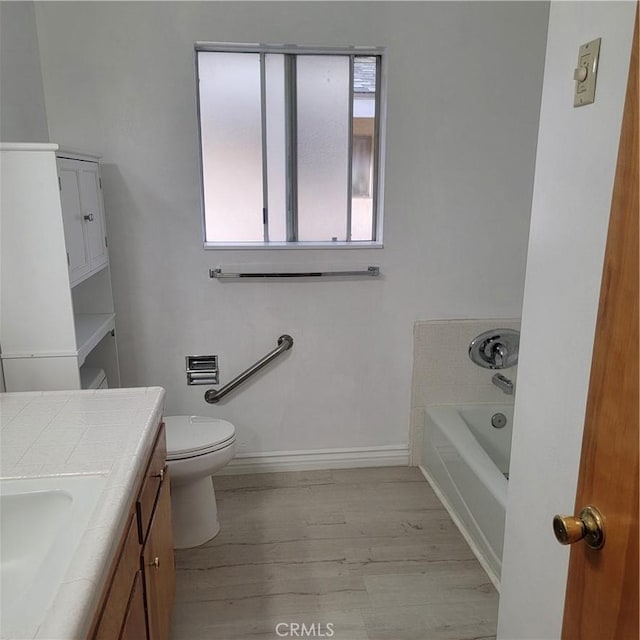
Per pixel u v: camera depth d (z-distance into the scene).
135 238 2.55
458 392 2.93
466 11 2.50
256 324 2.72
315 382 2.83
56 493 1.17
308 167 2.69
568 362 1.15
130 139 2.45
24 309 1.86
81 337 2.11
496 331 2.85
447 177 2.66
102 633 0.96
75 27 2.33
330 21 2.45
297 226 2.73
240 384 2.78
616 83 0.98
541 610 1.30
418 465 2.99
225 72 2.54
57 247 1.83
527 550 1.36
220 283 2.65
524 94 2.61
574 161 1.11
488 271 2.79
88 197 2.14
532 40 2.56
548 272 1.22
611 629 0.75
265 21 2.42
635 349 0.69
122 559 1.12
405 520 2.49
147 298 2.62
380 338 2.81
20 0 2.16
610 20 0.99
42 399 1.67
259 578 2.12
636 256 0.69
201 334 2.70
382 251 2.71
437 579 2.12
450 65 2.54
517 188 2.71
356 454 2.95
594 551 0.80
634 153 0.70
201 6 2.38
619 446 0.73
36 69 2.30
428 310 2.81
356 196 2.75
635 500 0.69
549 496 1.24
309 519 2.50
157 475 1.58
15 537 1.17
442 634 1.86
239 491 2.72
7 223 1.79
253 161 2.64
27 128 2.21
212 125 2.58
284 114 2.62
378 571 2.16
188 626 1.88
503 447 2.93
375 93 2.65
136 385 2.71
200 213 2.56
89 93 2.39
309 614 1.94
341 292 2.73
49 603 0.84
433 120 2.59
